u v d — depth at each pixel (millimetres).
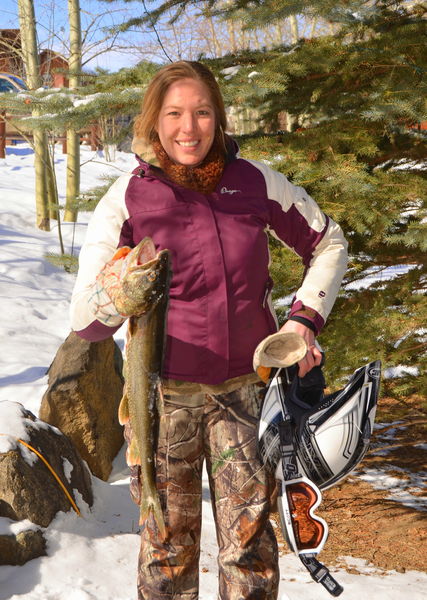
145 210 2127
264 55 4762
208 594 3041
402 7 4613
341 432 2070
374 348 4016
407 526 4145
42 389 5488
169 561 2170
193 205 2129
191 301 2133
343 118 4430
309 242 2281
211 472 2197
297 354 2043
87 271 2084
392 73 4273
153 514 2133
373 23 4434
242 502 2143
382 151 4562
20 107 4785
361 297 4504
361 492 4680
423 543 3922
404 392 4391
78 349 4523
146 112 2174
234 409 2172
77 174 13414
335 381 4070
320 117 4488
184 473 2178
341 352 4043
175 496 2168
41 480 3420
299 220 2268
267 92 4191
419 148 4496
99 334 2018
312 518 2049
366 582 3352
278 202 2250
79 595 2936
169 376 2150
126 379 1977
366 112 4023
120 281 1851
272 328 2238
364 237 4359
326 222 2293
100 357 4598
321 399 2160
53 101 4770
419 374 4277
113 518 3758
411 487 4723
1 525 3197
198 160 2141
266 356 2033
